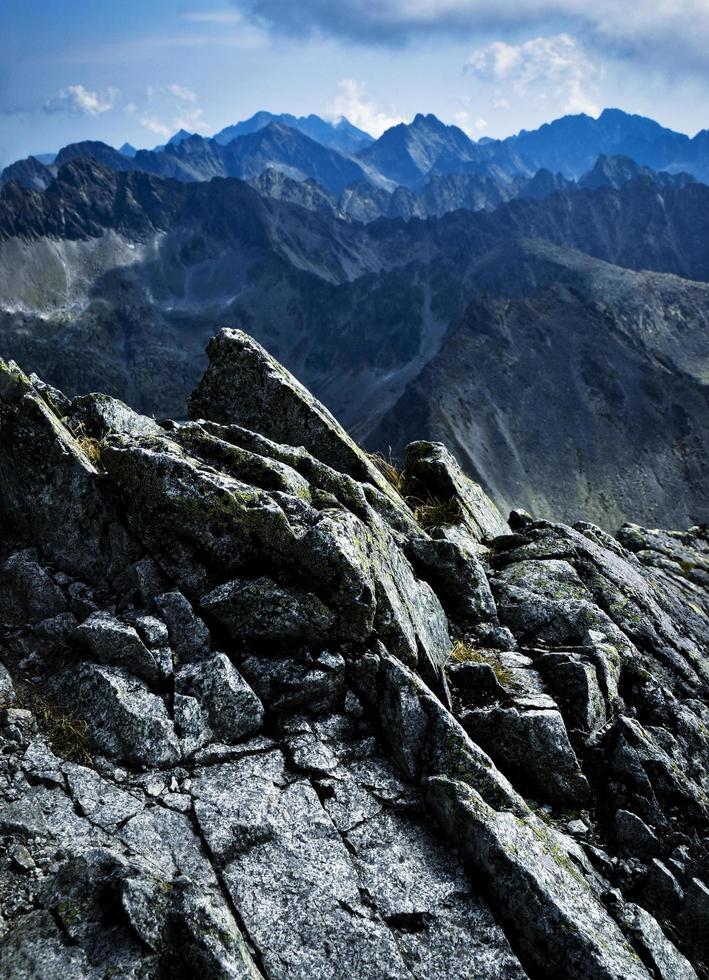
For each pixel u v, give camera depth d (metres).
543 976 7.73
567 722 11.15
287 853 8.38
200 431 12.77
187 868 8.05
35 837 8.23
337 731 10.19
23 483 11.94
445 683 11.12
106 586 11.51
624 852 9.56
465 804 8.60
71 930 7.15
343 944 7.50
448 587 13.73
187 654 10.52
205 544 11.05
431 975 7.37
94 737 9.57
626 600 14.43
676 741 11.29
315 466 13.27
